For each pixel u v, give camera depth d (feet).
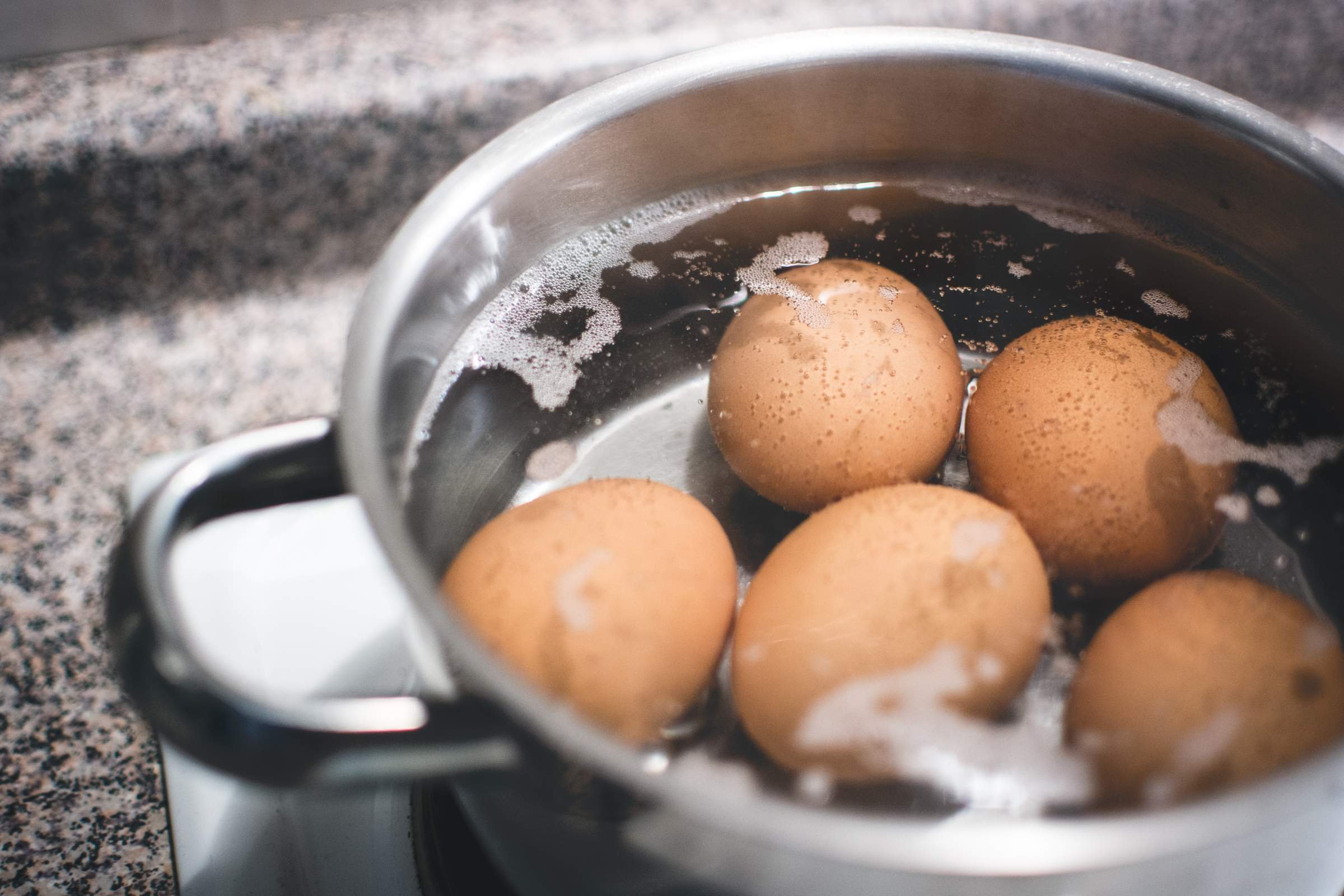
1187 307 1.02
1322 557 0.96
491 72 1.24
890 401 0.96
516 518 0.92
